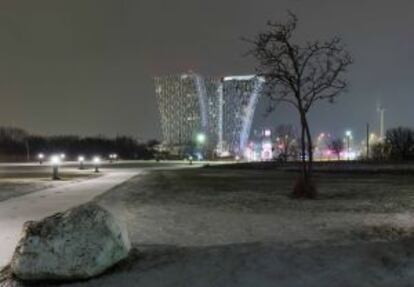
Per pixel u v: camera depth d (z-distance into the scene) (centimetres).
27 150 16462
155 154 17800
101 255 1168
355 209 2317
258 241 1424
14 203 2767
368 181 4300
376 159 10494
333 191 3288
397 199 2759
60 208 2527
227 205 2536
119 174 6150
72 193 3388
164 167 8912
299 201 2706
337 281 1060
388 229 1723
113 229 1209
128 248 1247
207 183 4328
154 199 2902
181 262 1195
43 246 1163
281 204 2562
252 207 2438
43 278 1156
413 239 1247
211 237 1602
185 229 1770
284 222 1919
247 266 1140
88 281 1150
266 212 2234
